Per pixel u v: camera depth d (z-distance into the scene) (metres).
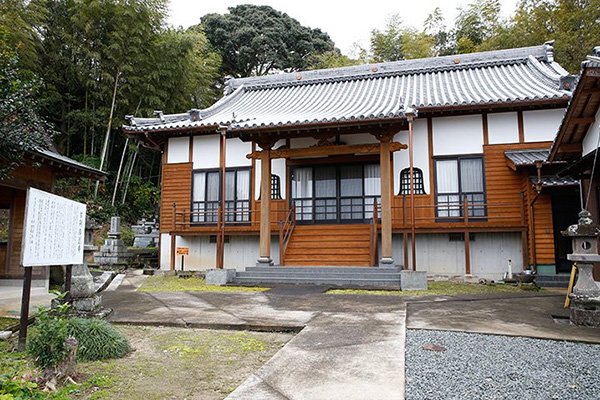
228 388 3.34
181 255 13.25
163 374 3.67
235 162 13.55
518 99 10.74
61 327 3.81
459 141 11.81
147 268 14.28
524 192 10.78
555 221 10.52
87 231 6.43
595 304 5.18
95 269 13.31
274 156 11.09
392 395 2.92
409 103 11.91
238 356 4.21
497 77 13.87
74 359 3.60
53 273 9.92
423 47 25.80
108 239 14.13
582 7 18.03
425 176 11.95
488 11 26.62
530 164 9.91
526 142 11.38
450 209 11.69
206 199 13.70
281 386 3.11
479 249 11.33
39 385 3.26
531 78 13.13
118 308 6.71
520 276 9.99
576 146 7.42
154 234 17.75
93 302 5.74
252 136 10.73
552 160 7.89
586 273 5.39
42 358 3.65
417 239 11.73
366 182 12.70
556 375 3.42
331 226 12.07
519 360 3.81
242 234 12.60
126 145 20.50
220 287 9.64
